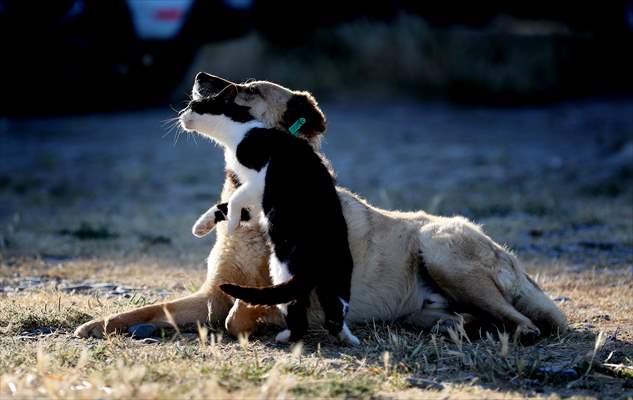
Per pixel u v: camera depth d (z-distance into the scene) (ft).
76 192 60.85
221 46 97.45
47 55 87.35
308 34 105.19
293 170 24.07
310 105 27.02
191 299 26.68
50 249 42.14
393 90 104.17
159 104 95.81
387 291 27.17
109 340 24.32
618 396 20.88
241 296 22.41
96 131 83.61
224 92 26.00
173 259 39.99
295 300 23.70
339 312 23.71
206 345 24.32
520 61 106.73
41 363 20.38
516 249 41.83
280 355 23.40
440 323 26.55
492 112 97.25
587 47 111.45
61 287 33.50
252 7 97.91
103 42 87.35
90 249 42.24
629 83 109.81
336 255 23.65
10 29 85.40
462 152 74.69
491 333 26.04
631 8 111.45
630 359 23.90
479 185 61.21
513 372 22.27
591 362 22.50
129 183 64.23
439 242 26.63
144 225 48.96
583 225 48.03
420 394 20.44
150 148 76.69
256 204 24.49
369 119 91.35
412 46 105.50
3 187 62.90
